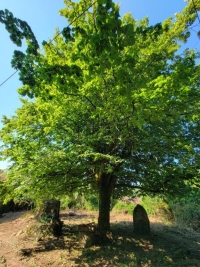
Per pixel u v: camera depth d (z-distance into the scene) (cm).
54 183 693
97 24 251
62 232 866
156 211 1356
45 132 574
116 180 864
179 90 289
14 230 935
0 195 688
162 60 525
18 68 307
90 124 622
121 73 287
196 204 1147
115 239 750
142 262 572
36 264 562
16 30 294
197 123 620
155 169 651
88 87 369
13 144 618
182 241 801
